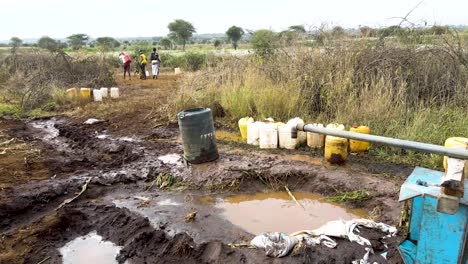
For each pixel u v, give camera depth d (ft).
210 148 19.39
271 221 14.61
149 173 18.62
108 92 42.50
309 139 21.07
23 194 15.96
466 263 9.13
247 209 15.65
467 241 8.92
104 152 22.54
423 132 19.51
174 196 16.85
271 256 11.46
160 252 12.43
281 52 30.78
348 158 19.19
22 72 47.65
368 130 19.34
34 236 13.34
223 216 15.05
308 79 26.12
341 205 15.46
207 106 28.50
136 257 12.45
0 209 14.70
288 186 17.35
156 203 16.24
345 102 23.53
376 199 15.12
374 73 24.90
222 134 24.97
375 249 11.52
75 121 30.99
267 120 22.67
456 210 8.36
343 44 27.30
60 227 14.14
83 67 49.57
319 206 15.64
